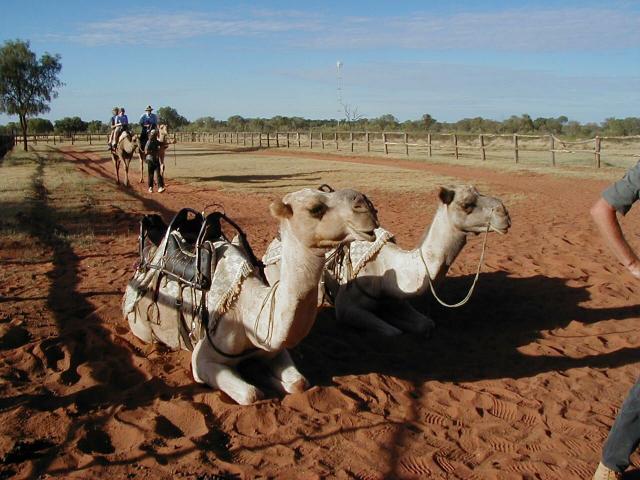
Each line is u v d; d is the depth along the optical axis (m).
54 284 9.25
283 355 5.76
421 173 29.61
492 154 42.56
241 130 99.00
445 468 4.48
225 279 5.53
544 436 4.96
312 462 4.49
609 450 4.13
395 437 4.88
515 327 7.73
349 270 7.30
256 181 27.48
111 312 7.81
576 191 21.86
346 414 5.19
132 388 5.62
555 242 12.70
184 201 20.67
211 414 5.16
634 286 9.50
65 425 4.98
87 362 6.17
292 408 5.25
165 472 4.34
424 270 6.92
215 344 5.51
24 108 63.00
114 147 27.11
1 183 24.62
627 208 3.80
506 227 6.60
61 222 15.44
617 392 5.86
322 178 28.16
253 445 4.72
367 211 4.57
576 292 9.19
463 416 5.28
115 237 13.45
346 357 6.52
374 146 55.03
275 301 5.03
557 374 6.18
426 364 6.49
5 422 4.95
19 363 6.20
